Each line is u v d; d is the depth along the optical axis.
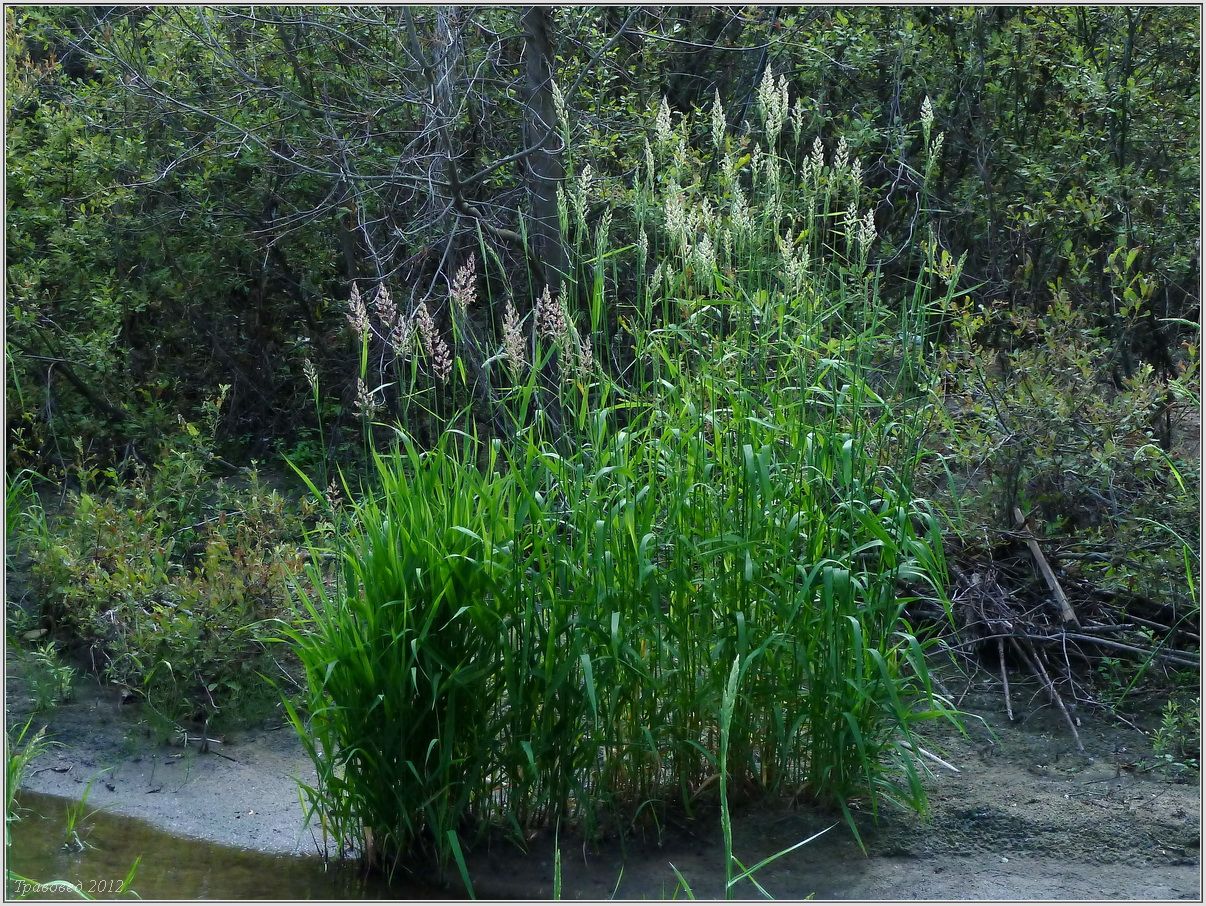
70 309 7.53
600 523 3.76
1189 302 6.70
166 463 6.42
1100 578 5.23
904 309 4.39
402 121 7.61
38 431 7.43
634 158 6.80
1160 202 6.47
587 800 3.93
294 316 8.41
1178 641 5.00
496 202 7.23
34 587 5.87
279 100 7.43
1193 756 4.38
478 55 7.29
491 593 3.89
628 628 3.88
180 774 4.77
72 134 7.55
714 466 4.14
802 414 4.13
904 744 4.12
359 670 3.87
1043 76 7.81
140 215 7.66
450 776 3.94
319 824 4.38
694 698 4.00
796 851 3.92
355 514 4.35
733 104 8.01
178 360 8.16
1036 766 4.42
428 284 7.31
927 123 4.49
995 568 5.33
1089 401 5.34
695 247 4.29
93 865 4.11
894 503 4.09
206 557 5.97
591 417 4.18
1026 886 3.69
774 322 4.44
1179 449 5.89
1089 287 6.64
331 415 8.12
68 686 5.30
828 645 3.93
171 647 5.08
